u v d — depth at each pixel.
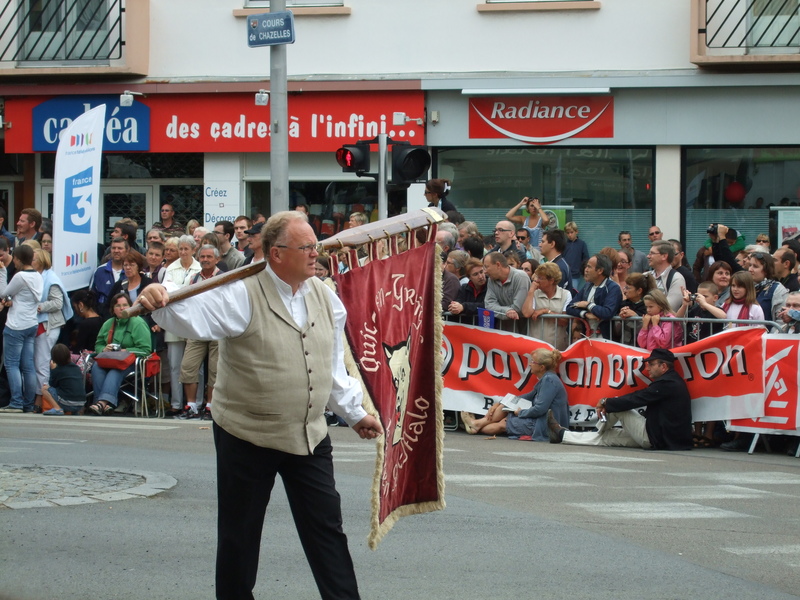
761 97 20.64
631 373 13.24
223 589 5.52
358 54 22.02
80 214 17.33
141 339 15.55
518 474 10.77
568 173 21.44
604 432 13.09
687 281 14.93
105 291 16.55
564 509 9.05
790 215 20.64
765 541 8.03
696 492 9.91
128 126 22.62
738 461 11.97
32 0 23.14
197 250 16.66
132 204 23.31
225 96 22.25
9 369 16.00
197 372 15.13
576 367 13.70
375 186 22.11
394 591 6.67
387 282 6.15
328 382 5.51
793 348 12.29
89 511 8.60
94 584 6.75
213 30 22.48
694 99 20.81
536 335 14.00
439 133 21.66
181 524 8.27
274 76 16.36
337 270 5.86
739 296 13.07
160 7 22.58
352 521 8.51
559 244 15.45
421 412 6.43
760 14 20.81
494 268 14.16
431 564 7.31
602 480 10.48
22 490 9.23
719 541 8.02
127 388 15.88
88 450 11.80
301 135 22.06
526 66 21.44
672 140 20.89
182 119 22.44
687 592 6.71
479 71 21.58
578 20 21.19
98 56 22.92
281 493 9.59
